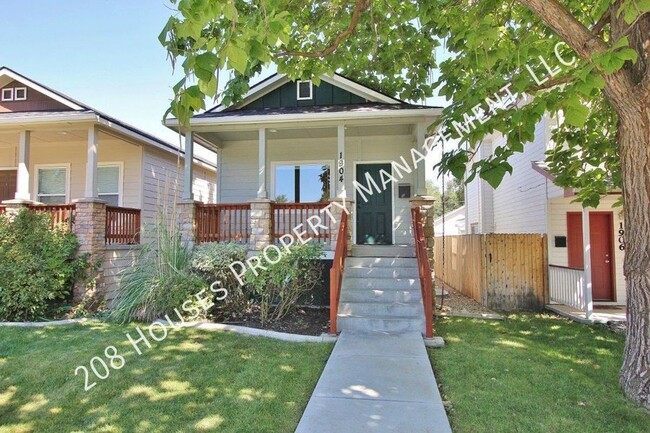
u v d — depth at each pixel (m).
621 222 8.53
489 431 2.99
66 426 3.10
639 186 3.52
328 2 6.36
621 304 8.37
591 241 8.70
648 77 3.27
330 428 2.96
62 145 10.33
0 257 6.86
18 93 8.73
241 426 3.06
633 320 3.61
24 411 3.36
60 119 7.92
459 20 4.75
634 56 2.66
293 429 3.03
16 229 7.28
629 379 3.60
